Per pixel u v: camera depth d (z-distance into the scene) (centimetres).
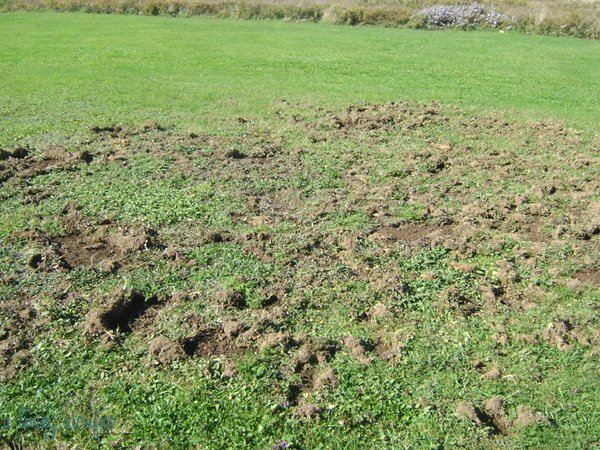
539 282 702
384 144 1145
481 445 473
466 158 1084
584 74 1872
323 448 468
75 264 695
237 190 898
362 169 1013
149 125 1187
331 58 1983
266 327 593
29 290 639
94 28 2452
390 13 2784
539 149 1154
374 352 574
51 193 871
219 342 575
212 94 1476
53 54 1903
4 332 573
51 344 565
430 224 833
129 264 695
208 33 2408
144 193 875
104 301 619
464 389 529
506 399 520
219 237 757
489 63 1994
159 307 625
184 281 667
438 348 579
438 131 1241
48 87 1490
